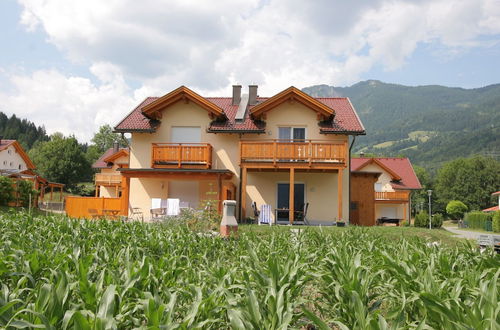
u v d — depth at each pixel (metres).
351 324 3.53
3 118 104.44
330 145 16.66
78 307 2.99
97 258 4.99
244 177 16.98
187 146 17.56
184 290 3.67
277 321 3.15
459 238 12.44
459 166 70.88
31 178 29.55
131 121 18.80
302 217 17.97
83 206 17.31
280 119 18.23
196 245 6.68
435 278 4.28
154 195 18.39
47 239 6.34
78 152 61.53
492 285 3.22
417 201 69.56
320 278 4.66
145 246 6.27
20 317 2.74
